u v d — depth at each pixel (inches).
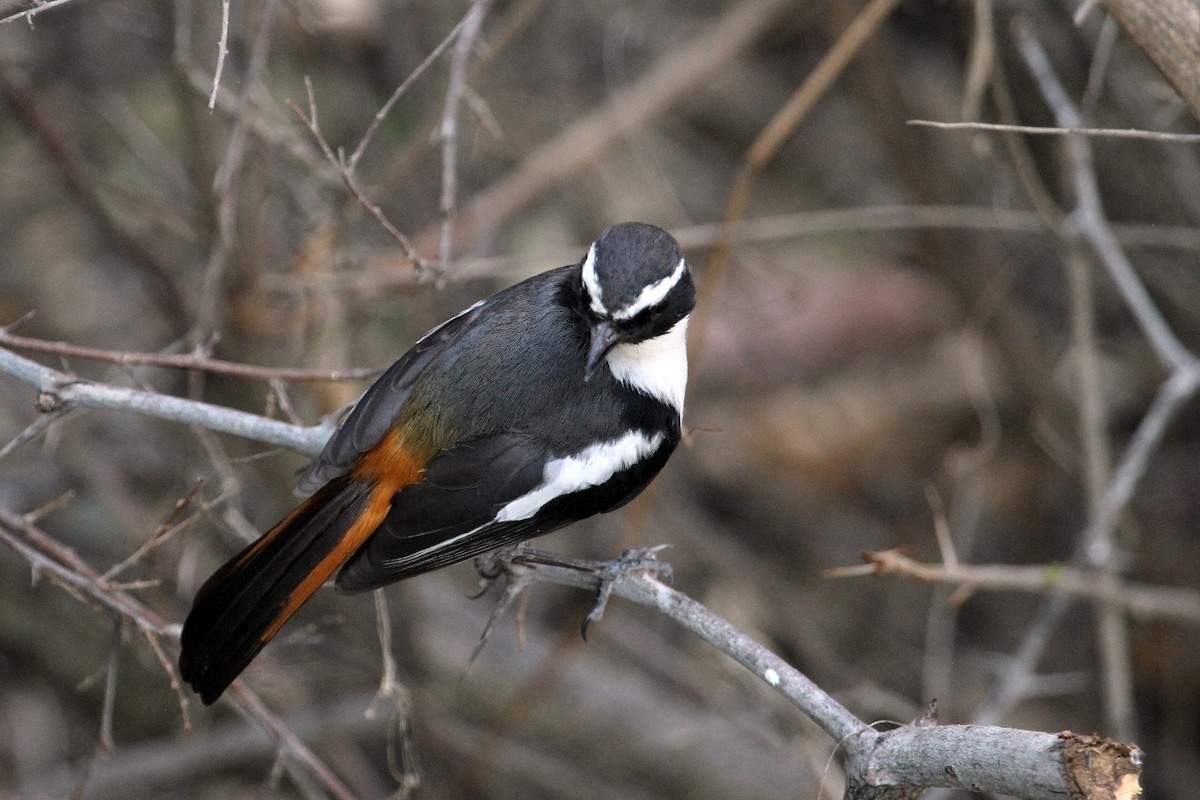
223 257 382.6
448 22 506.3
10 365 301.3
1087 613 546.3
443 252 352.5
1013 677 409.7
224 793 488.7
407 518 306.0
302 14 448.1
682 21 613.0
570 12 579.5
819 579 583.2
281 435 313.4
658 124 615.5
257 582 298.2
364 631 449.7
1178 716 534.3
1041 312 583.2
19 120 459.5
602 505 332.2
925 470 610.9
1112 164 495.2
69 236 533.6
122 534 482.3
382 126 499.2
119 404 301.7
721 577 537.6
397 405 316.8
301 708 478.6
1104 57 375.9
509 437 317.7
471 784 469.4
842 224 471.8
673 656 521.3
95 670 477.1
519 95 561.6
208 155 407.5
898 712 445.4
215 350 430.9
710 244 491.2
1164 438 561.0
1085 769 210.5
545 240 555.8
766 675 268.7
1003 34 463.8
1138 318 428.5
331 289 416.8
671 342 336.5
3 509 325.7
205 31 415.2
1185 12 273.9
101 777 462.6
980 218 487.2
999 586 381.4
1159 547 546.3
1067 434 547.8
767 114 622.5
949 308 589.9
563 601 546.3
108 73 528.1
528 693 452.8
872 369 637.3
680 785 490.0
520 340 325.7
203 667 295.0
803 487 609.3
